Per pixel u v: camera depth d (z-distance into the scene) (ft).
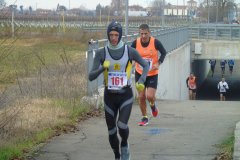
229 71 199.72
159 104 48.29
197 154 26.50
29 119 33.40
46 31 127.65
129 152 25.59
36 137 29.86
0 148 26.32
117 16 252.21
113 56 23.93
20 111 33.88
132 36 56.44
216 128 34.01
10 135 29.09
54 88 44.27
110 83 23.97
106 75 24.11
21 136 29.40
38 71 54.95
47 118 34.32
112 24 23.76
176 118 38.83
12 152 26.05
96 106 40.93
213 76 191.31
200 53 134.72
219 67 208.95
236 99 144.77
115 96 24.06
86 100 40.83
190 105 47.50
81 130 33.24
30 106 37.99
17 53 50.26
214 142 29.32
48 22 190.19
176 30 98.89
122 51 23.97
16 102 37.93
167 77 79.46
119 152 24.84
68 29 164.45
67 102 40.52
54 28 148.77
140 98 35.04
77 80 48.34
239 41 134.10
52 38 123.75
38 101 40.27
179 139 30.50
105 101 24.32
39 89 44.60
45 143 29.22
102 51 24.03
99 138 30.89
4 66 33.30
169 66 82.28
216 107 46.03
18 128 30.83
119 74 23.93
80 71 55.36
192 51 134.72
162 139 30.60
